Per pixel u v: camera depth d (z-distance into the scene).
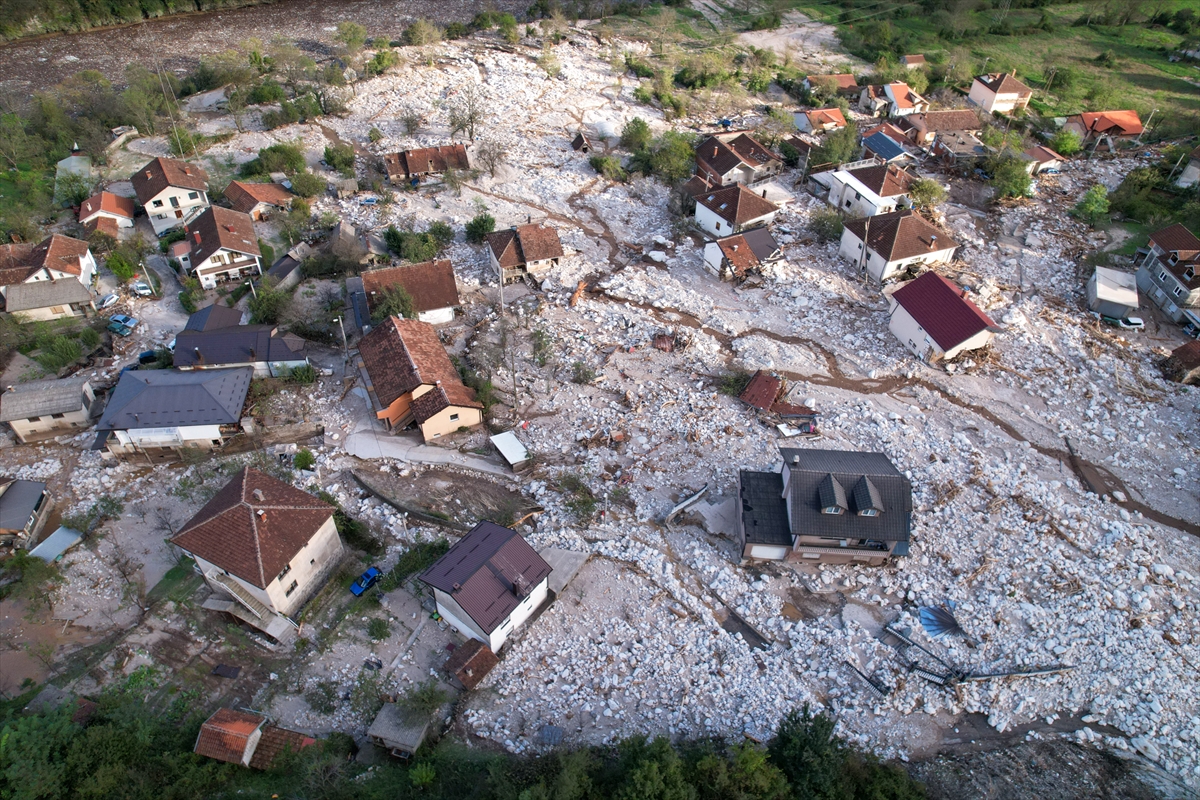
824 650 43.59
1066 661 43.28
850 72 127.81
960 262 76.44
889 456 54.78
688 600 45.78
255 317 65.25
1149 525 51.25
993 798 36.88
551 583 45.88
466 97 106.94
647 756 35.09
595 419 57.09
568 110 107.44
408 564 46.62
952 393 61.06
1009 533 49.91
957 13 142.75
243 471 46.44
